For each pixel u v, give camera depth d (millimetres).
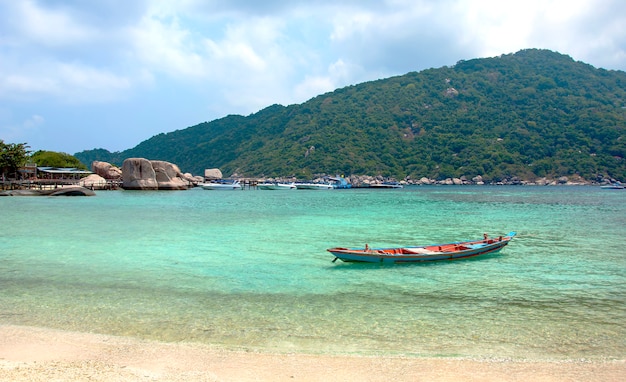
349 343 10984
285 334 11562
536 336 11555
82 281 16938
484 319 12844
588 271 19047
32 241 25828
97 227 32156
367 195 90625
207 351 10375
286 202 64875
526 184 159000
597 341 11258
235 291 15680
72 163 120750
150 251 23078
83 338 11180
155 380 8680
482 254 21812
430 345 10891
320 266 19703
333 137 196000
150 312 13328
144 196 73312
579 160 159625
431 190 122688
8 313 13164
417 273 18516
